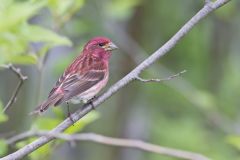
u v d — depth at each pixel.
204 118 16.12
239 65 16.23
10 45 10.20
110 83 16.27
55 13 11.28
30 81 15.57
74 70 10.43
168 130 15.75
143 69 9.07
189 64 16.20
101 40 11.05
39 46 12.13
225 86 16.20
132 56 15.88
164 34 16.11
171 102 16.31
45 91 15.18
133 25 16.28
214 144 15.52
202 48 16.11
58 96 9.81
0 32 9.10
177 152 10.51
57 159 15.88
